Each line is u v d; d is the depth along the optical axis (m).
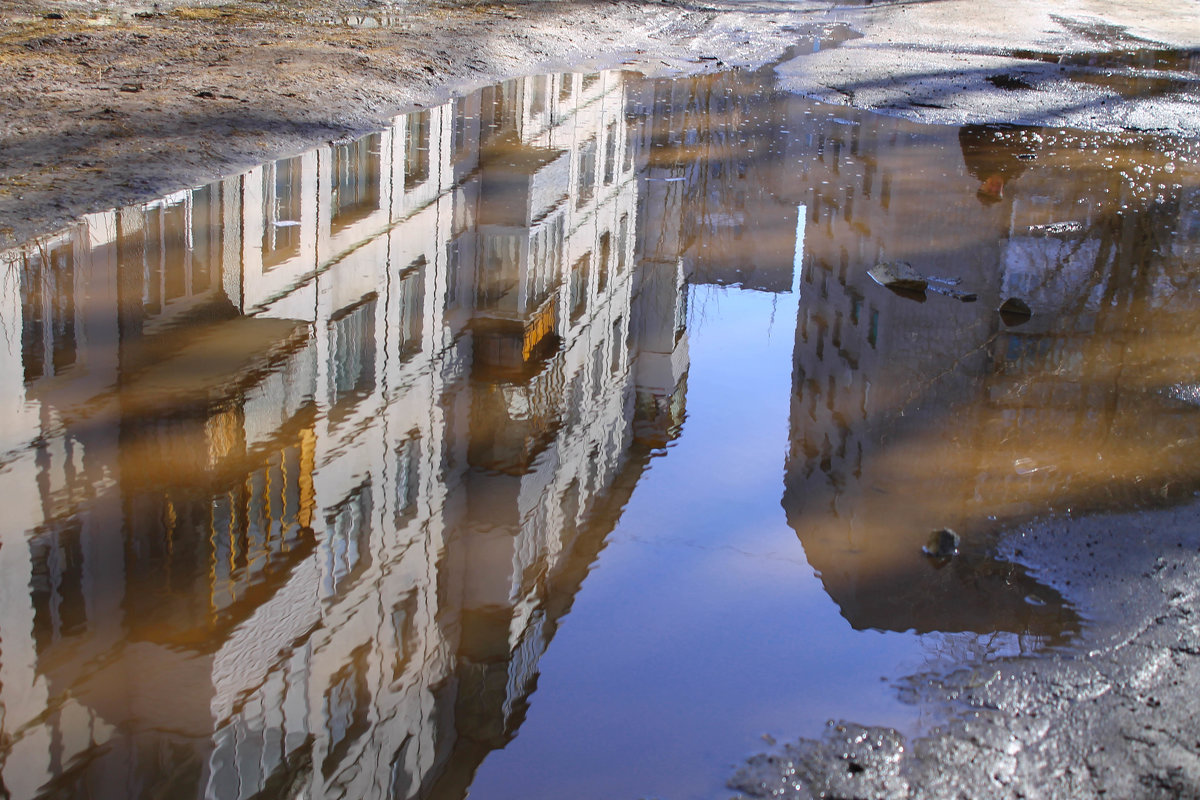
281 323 6.37
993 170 10.55
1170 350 6.43
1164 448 5.24
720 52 17.09
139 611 3.79
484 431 5.79
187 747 3.16
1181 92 14.54
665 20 20.00
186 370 5.63
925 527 4.53
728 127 12.34
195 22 14.52
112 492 4.46
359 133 10.41
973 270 7.81
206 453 4.85
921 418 5.59
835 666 3.63
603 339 7.64
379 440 5.36
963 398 5.80
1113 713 3.38
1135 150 11.39
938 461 5.13
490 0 19.86
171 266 6.88
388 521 4.67
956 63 16.42
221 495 4.54
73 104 9.65
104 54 11.85
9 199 7.37
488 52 14.78
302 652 3.71
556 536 4.63
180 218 7.64
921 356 6.35
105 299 6.31
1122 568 4.20
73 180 7.87
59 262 6.68
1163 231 8.70
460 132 11.23
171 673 3.50
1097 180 10.15
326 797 2.98
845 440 5.46
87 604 3.78
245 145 9.30
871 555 4.33
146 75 11.04
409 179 9.57
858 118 12.82
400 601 4.09
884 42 18.52
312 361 6.00
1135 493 4.79
